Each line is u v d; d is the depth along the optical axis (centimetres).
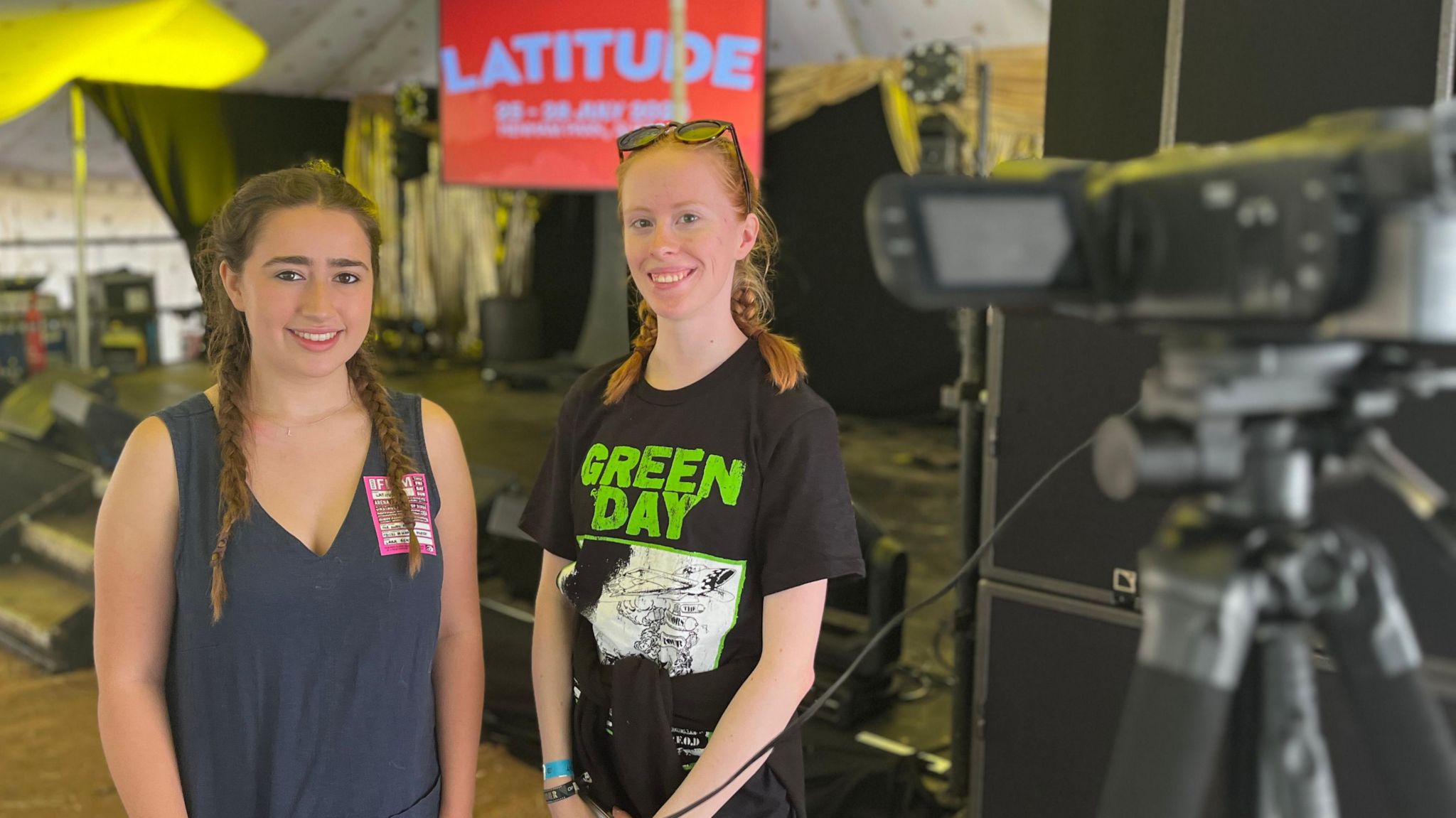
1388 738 63
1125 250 61
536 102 800
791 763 130
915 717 320
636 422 132
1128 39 200
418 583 129
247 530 121
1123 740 62
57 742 305
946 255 57
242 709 121
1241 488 62
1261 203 53
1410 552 164
